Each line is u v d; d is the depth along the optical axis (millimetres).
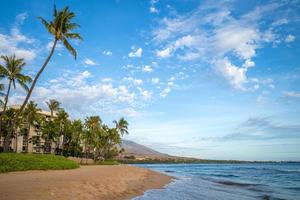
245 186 34438
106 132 99812
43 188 16156
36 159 32188
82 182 21203
